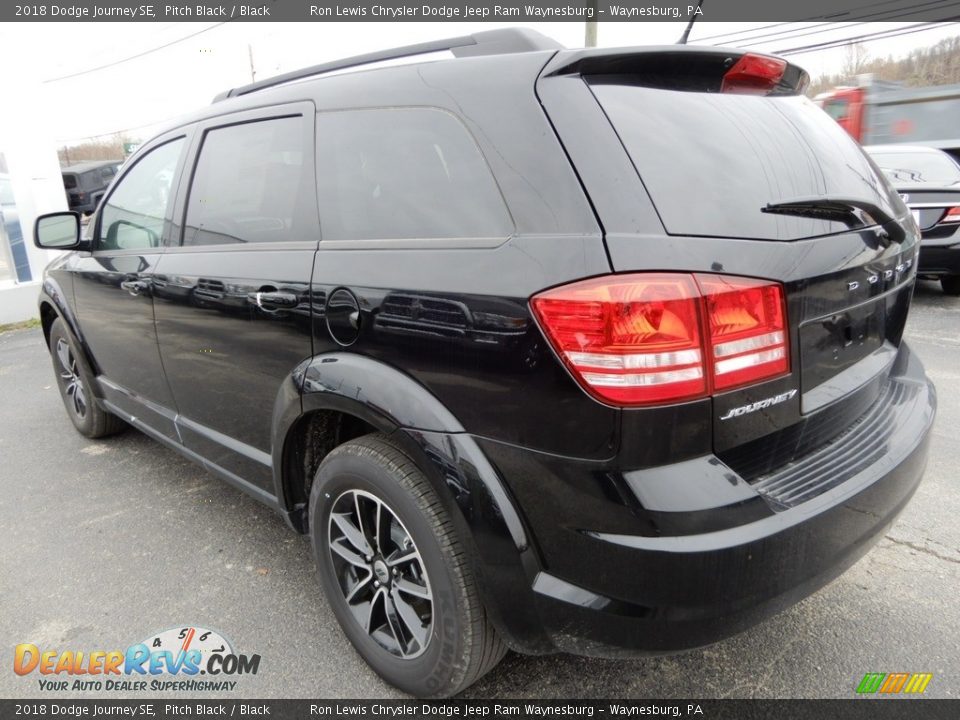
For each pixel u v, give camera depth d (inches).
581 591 60.2
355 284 73.3
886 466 70.4
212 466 108.1
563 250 57.6
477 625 68.7
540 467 59.6
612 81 65.9
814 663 82.2
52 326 156.5
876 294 75.4
